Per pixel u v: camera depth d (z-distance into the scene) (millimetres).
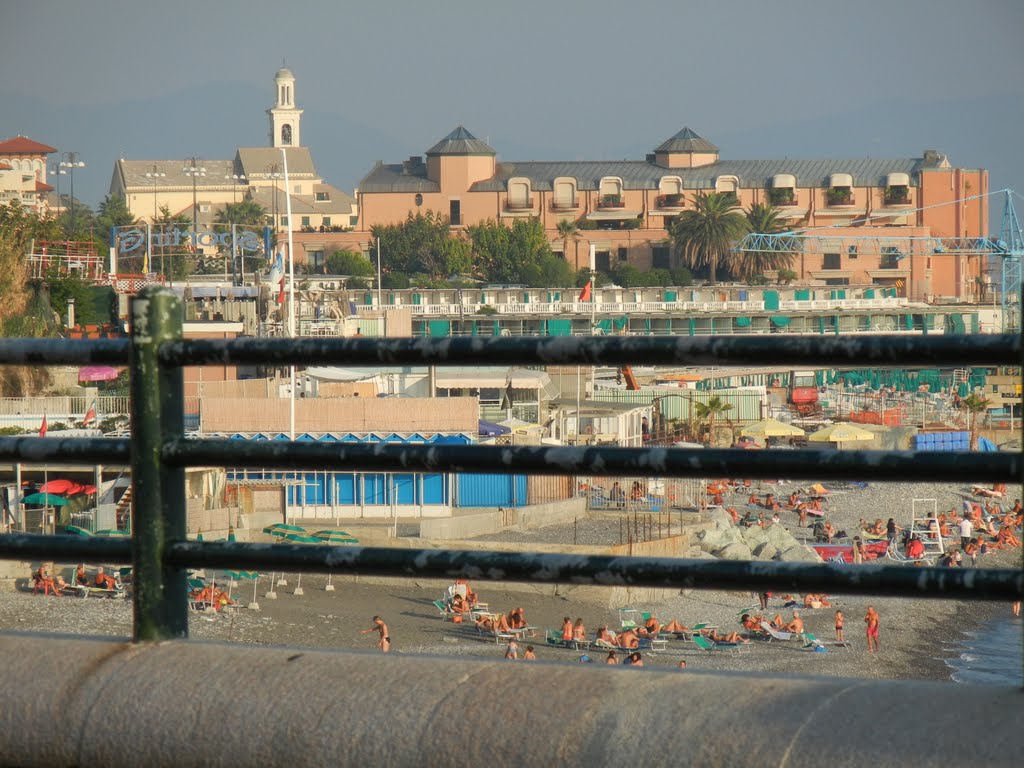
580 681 9703
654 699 9305
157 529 11328
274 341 10969
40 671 11047
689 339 9938
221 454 11203
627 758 8977
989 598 9297
